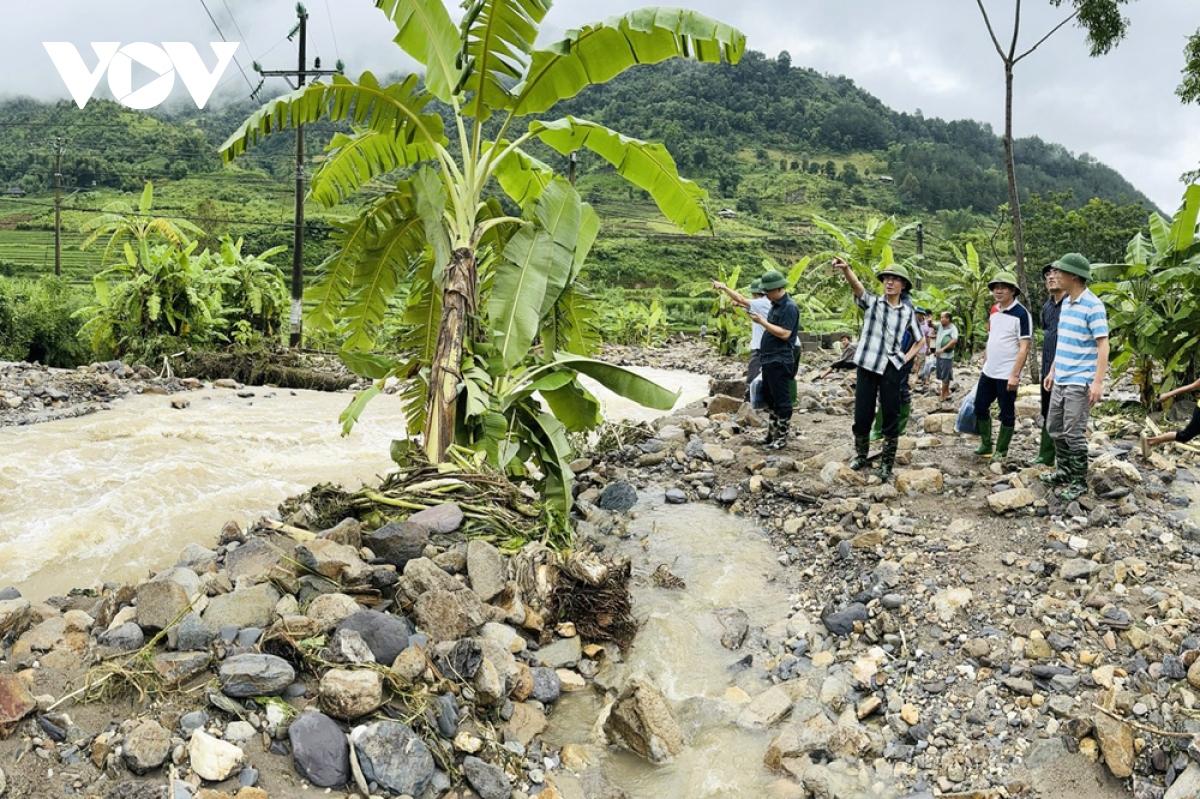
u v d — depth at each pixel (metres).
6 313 16.91
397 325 20.48
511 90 6.66
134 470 7.89
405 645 4.38
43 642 4.18
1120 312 9.62
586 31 6.26
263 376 14.56
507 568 5.34
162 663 3.98
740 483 7.75
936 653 4.93
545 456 6.72
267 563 4.98
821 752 4.32
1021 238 12.11
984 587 5.42
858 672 4.86
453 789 3.88
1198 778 3.76
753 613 5.71
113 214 17.50
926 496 6.91
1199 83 14.00
